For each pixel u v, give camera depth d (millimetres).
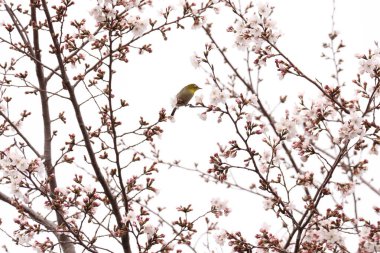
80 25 11391
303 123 11422
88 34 11344
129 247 11219
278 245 11344
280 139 11031
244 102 10875
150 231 10945
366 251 11320
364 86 10898
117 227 11242
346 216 11070
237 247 11273
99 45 11219
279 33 11477
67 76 11430
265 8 11391
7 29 11648
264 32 11344
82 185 11320
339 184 11133
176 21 11828
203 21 11930
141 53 11578
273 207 11133
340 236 11227
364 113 10750
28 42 13211
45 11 11102
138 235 10906
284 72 11305
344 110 11156
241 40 11453
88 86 11656
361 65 10875
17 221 11117
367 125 10594
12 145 12656
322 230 11234
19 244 11219
